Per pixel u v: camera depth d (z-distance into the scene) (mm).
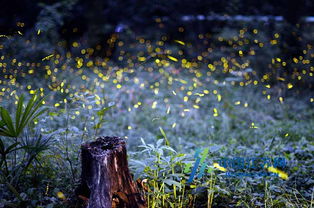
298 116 7504
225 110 7488
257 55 9734
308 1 12445
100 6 11969
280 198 3877
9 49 6656
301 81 8992
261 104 7809
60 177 4074
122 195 3404
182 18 14297
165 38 13812
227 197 3967
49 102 5965
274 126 6715
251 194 3979
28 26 12992
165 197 3723
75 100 4715
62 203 3631
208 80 8688
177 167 4246
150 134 6418
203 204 3910
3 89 4961
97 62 9812
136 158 4977
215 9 13703
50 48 8805
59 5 10711
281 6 12656
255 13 12703
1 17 13078
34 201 3502
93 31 11867
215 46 12312
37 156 4117
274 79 8719
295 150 5316
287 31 10516
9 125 3637
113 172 3320
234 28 12305
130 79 8578
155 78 8758
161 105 7430
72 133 4359
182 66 10000
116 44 12859
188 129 6836
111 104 4070
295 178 4336
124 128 6828
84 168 3381
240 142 6152
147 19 14805
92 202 3217
